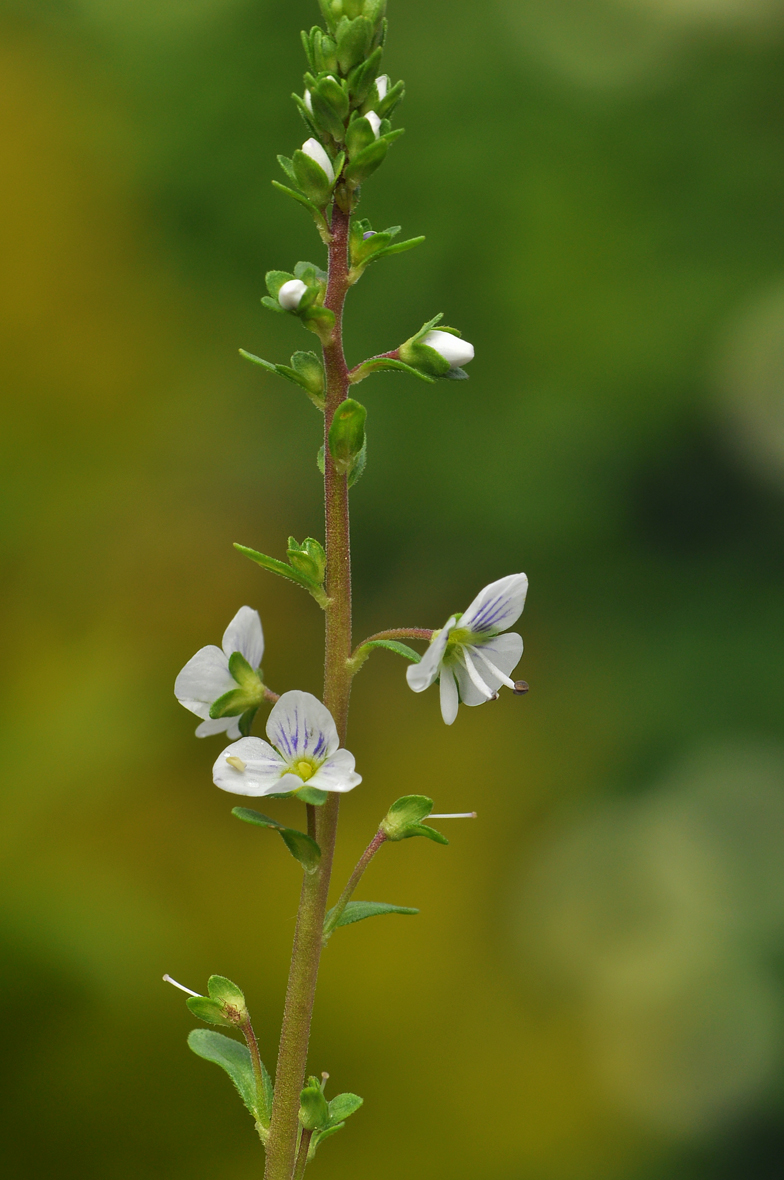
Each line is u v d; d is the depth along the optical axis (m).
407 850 0.48
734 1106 0.47
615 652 0.75
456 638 0.25
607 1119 0.43
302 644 0.61
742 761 0.64
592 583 0.78
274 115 0.76
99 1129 0.34
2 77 0.55
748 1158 0.48
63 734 0.37
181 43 0.78
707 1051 0.48
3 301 0.50
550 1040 0.43
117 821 0.42
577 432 0.79
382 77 0.25
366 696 0.65
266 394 0.75
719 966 0.51
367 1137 0.38
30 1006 0.33
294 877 0.43
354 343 0.78
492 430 0.79
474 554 0.77
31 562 0.46
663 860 0.55
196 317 0.67
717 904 0.53
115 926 0.35
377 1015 0.40
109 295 0.54
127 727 0.38
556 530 0.77
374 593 0.77
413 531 0.77
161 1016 0.35
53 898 0.34
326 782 0.25
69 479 0.49
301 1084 0.25
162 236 0.71
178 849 0.43
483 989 0.44
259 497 0.72
